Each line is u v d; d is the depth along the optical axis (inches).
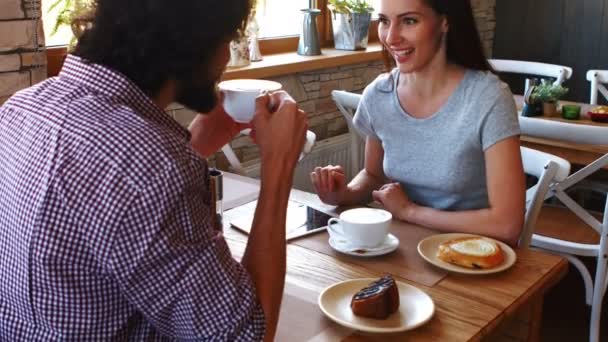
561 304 116.8
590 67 169.9
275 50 120.5
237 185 73.9
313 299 48.4
